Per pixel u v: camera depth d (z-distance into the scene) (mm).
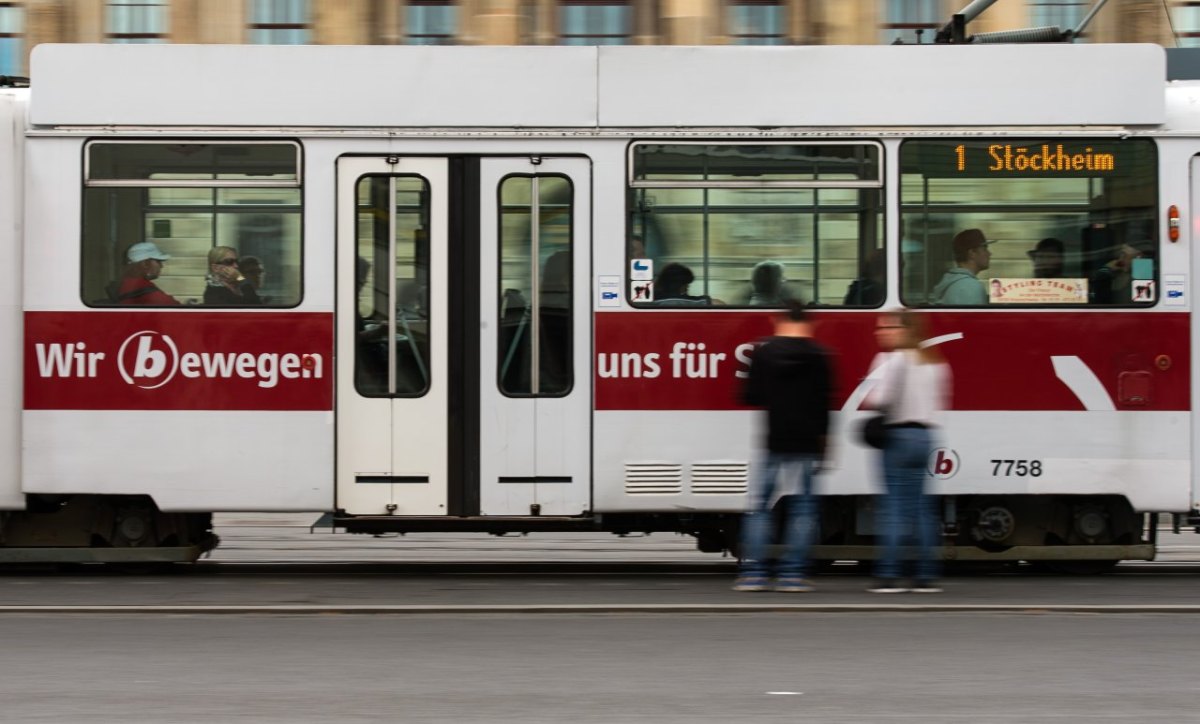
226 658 7539
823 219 10391
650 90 10422
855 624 8578
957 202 10438
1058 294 10430
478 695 6695
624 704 6516
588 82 10430
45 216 10336
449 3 27312
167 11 27125
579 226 10422
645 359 10375
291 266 10414
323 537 14617
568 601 9484
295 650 7754
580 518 10438
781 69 10438
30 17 27109
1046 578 10836
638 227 10398
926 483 9719
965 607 9070
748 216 10398
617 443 10375
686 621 8680
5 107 10398
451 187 10438
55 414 10328
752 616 8859
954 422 10367
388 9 27203
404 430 10414
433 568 11570
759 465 9680
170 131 10367
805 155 10422
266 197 10398
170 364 10352
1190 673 7207
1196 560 12531
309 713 6332
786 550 9789
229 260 10398
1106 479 10391
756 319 10375
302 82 10414
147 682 6961
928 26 27141
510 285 10438
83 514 10836
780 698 6641
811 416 9555
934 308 10375
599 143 10414
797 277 10391
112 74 10391
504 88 10438
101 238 10367
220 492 10359
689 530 11000
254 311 10367
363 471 10406
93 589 10125
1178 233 10438
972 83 10453
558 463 10414
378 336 10430
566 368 10438
